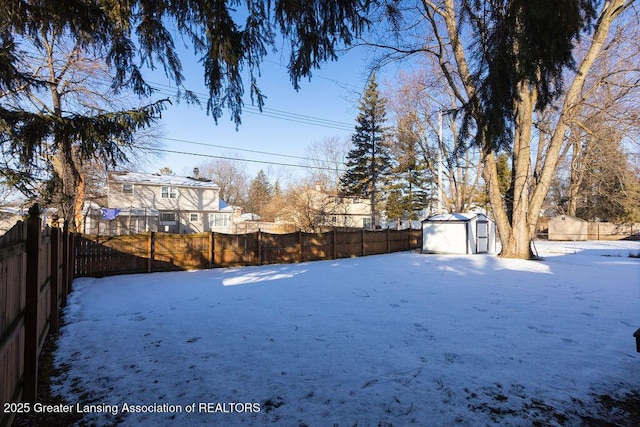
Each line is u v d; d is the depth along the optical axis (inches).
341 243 615.5
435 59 686.5
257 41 115.7
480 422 93.3
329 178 1440.7
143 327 183.2
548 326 181.9
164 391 111.6
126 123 189.3
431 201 1254.9
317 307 226.2
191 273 406.0
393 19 116.0
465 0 93.6
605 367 129.6
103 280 351.3
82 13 115.4
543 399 106.0
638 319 195.9
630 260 527.2
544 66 90.6
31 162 188.1
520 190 534.6
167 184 1096.8
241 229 1193.4
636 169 718.5
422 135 986.7
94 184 906.1
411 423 92.6
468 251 656.4
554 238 1128.8
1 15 112.7
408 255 653.9
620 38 446.0
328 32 110.3
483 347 149.9
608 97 488.7
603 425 92.9
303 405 101.9
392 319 195.6
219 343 156.5
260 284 323.0
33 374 104.9
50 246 172.7
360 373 123.3
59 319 201.3
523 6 81.9
